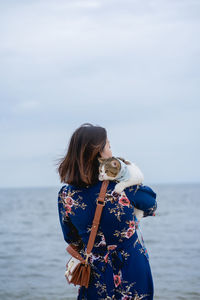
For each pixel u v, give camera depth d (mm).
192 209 32594
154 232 16047
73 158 2168
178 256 9648
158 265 8352
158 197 68000
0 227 19297
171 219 22562
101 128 2203
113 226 2088
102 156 2184
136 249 2098
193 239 13344
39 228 18594
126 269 2061
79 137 2164
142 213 2178
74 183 2172
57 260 9242
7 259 9445
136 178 2100
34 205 47281
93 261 2139
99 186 2139
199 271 7551
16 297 5672
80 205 2168
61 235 15352
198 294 5699
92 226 2115
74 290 6082
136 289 2041
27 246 12078
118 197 2094
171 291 5902
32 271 7781
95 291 2115
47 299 5539
